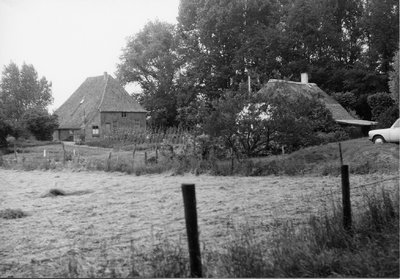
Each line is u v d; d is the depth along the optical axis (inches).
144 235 390.9
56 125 2746.1
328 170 790.5
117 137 2231.8
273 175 834.8
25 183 911.7
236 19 2429.9
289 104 992.9
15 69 3880.4
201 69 2513.5
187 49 2608.3
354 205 429.7
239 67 2386.8
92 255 331.0
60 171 1146.7
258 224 399.5
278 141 1005.8
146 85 3083.2
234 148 1019.3
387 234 282.8
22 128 2512.3
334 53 2516.0
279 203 519.8
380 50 2288.4
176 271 248.1
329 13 2498.8
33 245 377.4
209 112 1027.9
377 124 1646.2
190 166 952.3
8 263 325.1
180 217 472.7
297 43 2465.6
